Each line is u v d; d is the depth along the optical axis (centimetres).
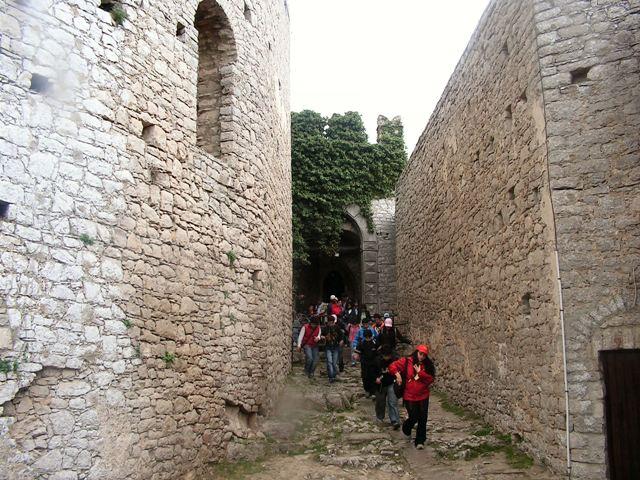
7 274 484
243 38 911
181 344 679
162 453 625
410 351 1523
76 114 561
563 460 627
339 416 988
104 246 575
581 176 648
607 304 621
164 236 665
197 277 723
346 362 1634
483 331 930
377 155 2150
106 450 550
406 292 1647
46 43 540
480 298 945
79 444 525
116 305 582
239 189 853
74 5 573
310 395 1068
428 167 1368
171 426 645
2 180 489
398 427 919
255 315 876
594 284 628
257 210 913
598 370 616
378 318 1396
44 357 504
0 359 471
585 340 623
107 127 593
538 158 694
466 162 1031
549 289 666
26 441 484
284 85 1282
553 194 653
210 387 731
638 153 630
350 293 2653
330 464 758
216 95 880
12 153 499
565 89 667
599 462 604
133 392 591
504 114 822
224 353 771
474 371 980
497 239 857
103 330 563
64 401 519
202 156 757
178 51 721
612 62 655
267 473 719
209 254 755
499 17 847
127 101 624
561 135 661
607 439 609
